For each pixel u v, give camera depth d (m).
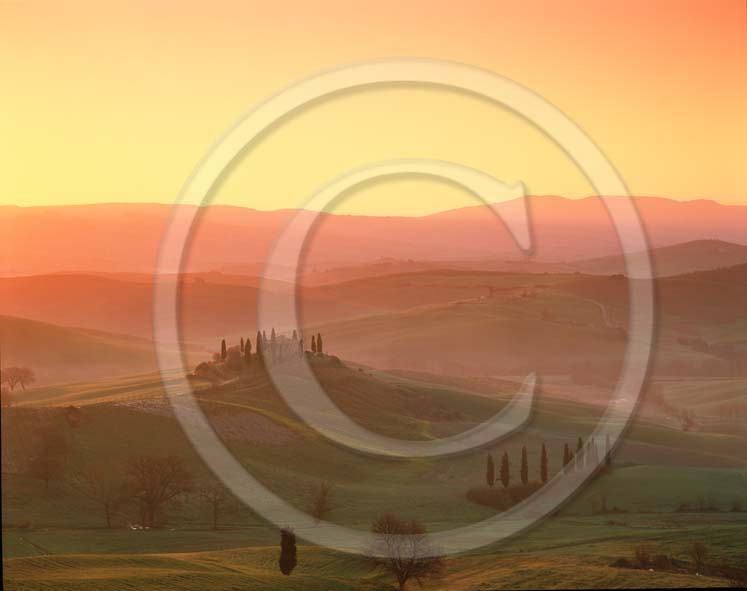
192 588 126.62
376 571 137.88
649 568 145.00
